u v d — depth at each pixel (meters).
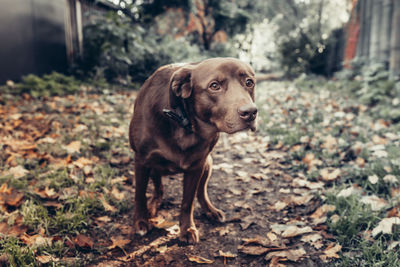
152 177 2.71
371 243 2.23
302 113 5.71
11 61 6.79
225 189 3.28
